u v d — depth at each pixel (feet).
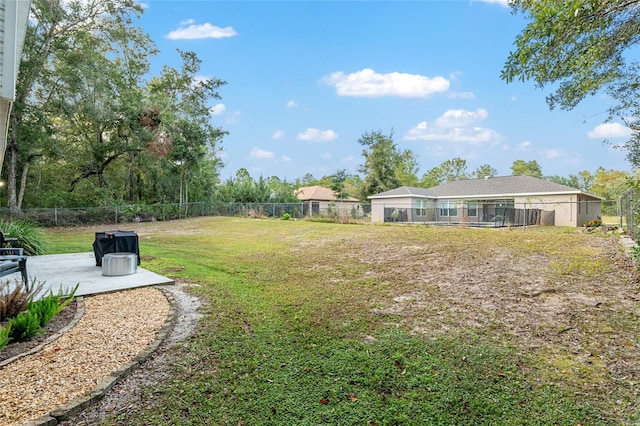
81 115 58.95
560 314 13.33
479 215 69.41
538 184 66.90
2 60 13.58
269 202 84.89
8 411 7.59
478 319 13.28
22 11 15.65
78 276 20.62
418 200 74.69
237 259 27.73
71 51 54.34
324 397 8.50
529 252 23.89
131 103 64.75
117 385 8.93
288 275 21.81
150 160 71.15
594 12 7.94
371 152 108.06
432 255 25.43
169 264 25.41
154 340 11.55
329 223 54.44
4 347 10.65
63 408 7.68
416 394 8.58
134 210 64.54
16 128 51.13
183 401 8.26
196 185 79.00
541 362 9.98
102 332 12.23
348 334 12.26
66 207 62.59
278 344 11.48
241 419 7.64
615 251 22.39
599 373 9.33
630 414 7.66
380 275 20.88
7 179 58.13
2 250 18.40
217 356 10.59
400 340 11.63
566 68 10.08
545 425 7.39
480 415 7.76
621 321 12.38
